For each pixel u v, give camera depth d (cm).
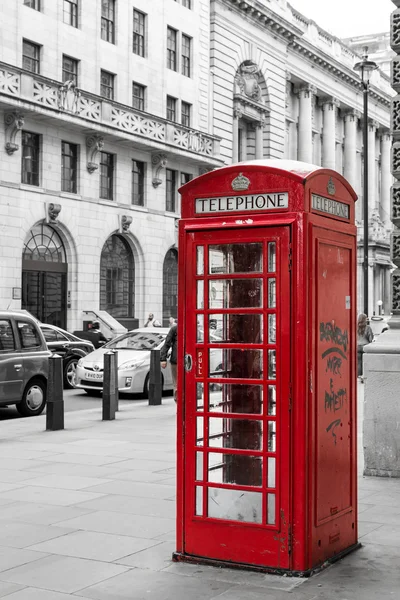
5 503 768
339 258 601
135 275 3919
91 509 739
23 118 3150
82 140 3512
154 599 500
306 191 546
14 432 1295
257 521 559
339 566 567
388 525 681
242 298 565
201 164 4238
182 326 585
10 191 3152
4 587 525
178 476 585
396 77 919
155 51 4044
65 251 3484
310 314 547
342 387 602
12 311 1559
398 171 909
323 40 6047
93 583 531
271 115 5156
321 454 563
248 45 4894
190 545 577
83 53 3578
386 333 912
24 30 3266
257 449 559
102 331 3422
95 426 1372
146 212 3925
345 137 6644
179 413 585
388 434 896
